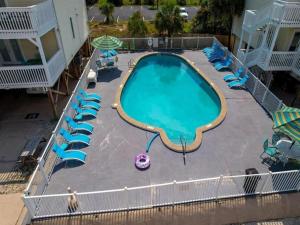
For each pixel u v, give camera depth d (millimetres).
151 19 43281
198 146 12750
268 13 16609
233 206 10141
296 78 18219
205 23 30078
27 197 8766
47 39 17625
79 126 13648
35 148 13070
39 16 13594
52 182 10758
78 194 8945
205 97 19359
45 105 17547
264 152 12211
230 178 10383
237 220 10266
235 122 14727
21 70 14242
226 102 16719
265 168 11547
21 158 12547
